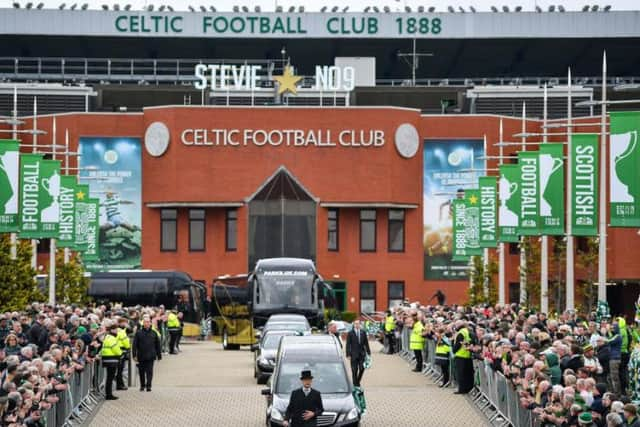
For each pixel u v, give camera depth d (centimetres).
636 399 2939
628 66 14562
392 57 14075
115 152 10206
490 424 3400
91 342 3828
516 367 3142
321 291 6612
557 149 5081
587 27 13175
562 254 8694
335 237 10256
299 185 10131
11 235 5459
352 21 13338
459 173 10262
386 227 10306
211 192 10106
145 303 8344
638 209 3978
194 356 6159
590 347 3070
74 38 13325
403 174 10238
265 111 10181
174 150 10131
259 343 4647
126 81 13500
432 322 4844
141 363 4231
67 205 6575
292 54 14112
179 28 13262
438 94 11462
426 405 3819
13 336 3091
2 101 11312
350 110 10200
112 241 10188
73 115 10225
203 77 11094
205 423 3459
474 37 13225
